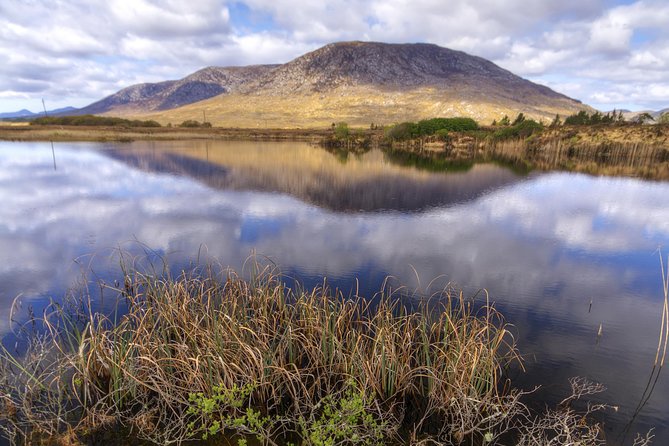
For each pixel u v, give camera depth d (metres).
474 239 17.41
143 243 16.08
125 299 10.30
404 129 82.94
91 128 110.56
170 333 7.52
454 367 6.01
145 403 5.99
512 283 12.34
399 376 6.34
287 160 51.25
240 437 5.66
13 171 35.50
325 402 5.90
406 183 33.78
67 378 6.68
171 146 69.50
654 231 19.02
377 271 13.13
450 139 74.62
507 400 6.46
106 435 5.61
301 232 18.30
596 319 9.95
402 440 5.71
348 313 8.20
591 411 6.41
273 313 8.31
